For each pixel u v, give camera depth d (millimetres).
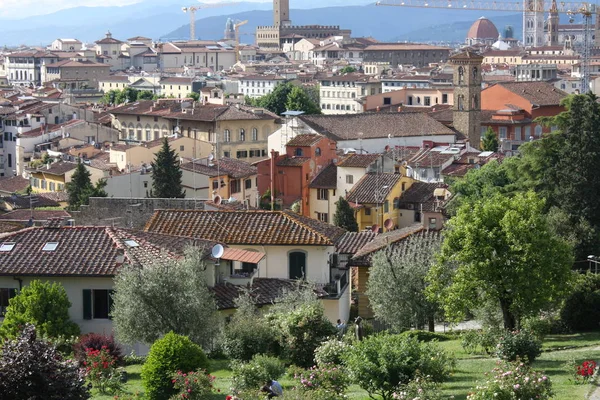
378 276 81375
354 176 187250
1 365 48219
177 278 70062
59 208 168750
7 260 79500
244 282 83125
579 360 64438
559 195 119062
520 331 64750
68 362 50844
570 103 124750
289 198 194000
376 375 53469
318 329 66750
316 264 90562
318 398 51969
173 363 58781
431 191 174250
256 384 57750
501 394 48688
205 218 94750
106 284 77562
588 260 104312
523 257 68375
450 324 85000
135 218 120438
